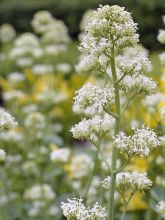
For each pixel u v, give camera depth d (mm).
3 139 1944
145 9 4637
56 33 2965
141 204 1569
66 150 1724
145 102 1549
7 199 1803
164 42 1308
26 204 1852
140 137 858
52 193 1767
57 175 1977
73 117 2914
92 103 869
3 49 4328
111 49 868
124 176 954
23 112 2662
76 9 5113
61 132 2910
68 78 3611
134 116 1818
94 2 5082
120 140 851
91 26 869
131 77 887
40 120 2162
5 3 5391
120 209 1611
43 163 2023
